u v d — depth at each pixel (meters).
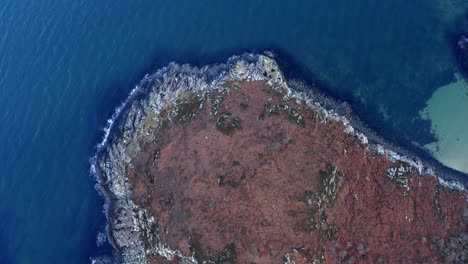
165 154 62.19
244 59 67.94
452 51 64.75
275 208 53.84
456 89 62.53
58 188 66.88
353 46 67.25
